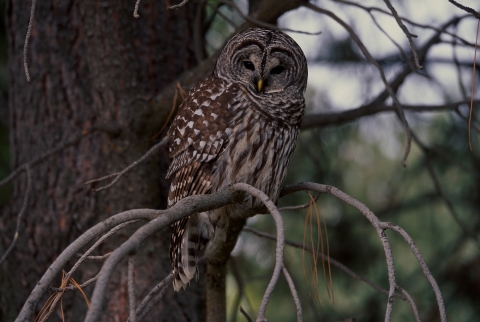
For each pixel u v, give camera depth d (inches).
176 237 341.4
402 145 657.6
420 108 426.3
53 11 418.9
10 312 391.2
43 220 401.7
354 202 261.3
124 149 393.4
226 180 346.3
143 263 395.5
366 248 585.9
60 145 364.8
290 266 547.8
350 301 619.5
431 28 333.7
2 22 536.4
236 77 358.6
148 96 393.7
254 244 613.9
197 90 361.4
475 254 589.0
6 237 405.7
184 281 338.3
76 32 416.5
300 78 367.2
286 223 598.9
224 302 366.0
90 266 390.9
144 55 417.1
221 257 347.3
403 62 548.4
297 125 361.1
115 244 390.9
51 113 411.5
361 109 425.7
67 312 390.0
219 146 344.5
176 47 430.3
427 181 629.6
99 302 190.2
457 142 581.6
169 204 362.3
